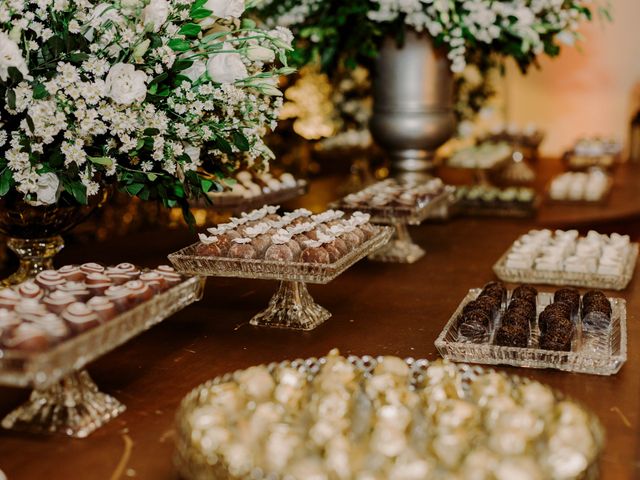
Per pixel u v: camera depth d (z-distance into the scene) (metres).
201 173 1.44
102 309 1.03
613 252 1.59
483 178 2.83
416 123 1.98
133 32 1.21
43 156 1.24
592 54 4.01
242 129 1.35
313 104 3.04
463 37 1.87
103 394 1.10
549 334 1.21
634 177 3.12
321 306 1.43
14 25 1.16
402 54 1.96
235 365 1.22
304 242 1.33
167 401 1.12
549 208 2.45
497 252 1.83
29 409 1.06
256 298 1.49
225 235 1.35
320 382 1.01
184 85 1.27
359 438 0.93
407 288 1.56
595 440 0.91
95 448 1.01
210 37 1.30
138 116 1.25
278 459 0.87
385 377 1.00
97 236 2.40
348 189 2.58
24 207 1.33
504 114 4.12
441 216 2.14
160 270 1.15
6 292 1.08
